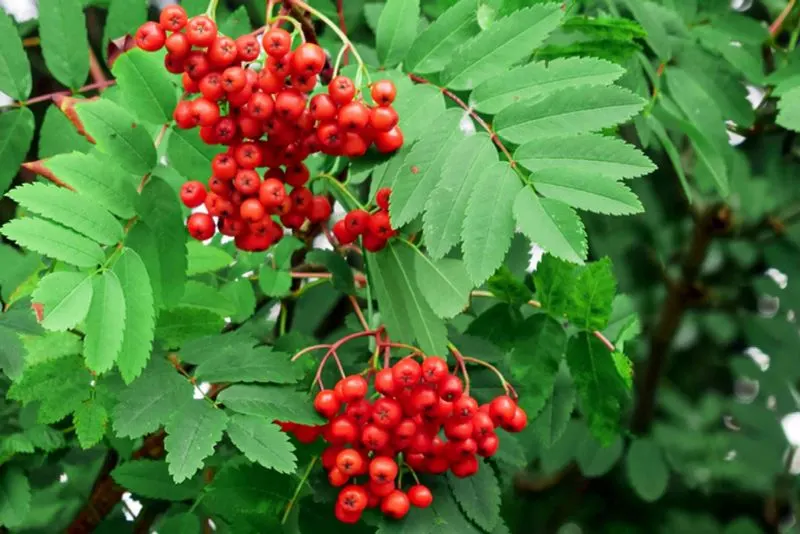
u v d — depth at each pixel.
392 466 0.69
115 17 0.77
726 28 0.85
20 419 0.75
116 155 0.69
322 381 0.72
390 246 0.72
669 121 0.82
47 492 0.84
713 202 0.94
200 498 0.76
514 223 0.65
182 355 0.70
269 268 0.83
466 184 0.66
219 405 0.69
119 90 0.74
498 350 0.75
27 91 0.75
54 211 0.66
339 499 0.69
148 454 0.79
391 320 0.72
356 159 0.69
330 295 0.89
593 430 0.76
